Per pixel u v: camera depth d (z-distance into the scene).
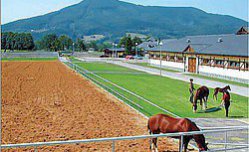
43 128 16.72
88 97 26.53
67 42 142.75
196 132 9.82
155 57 69.69
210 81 41.19
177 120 11.83
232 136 16.12
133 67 63.09
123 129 16.91
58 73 44.94
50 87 31.48
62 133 15.84
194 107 22.09
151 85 35.66
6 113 19.89
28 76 40.25
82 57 101.75
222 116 21.12
